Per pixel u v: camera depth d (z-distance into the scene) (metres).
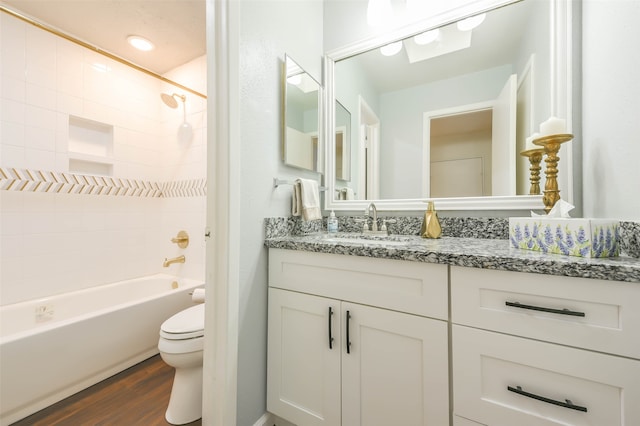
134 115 2.34
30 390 1.23
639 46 0.71
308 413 1.04
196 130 2.30
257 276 1.14
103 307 2.04
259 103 1.18
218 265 0.99
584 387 0.63
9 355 1.17
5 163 1.66
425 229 1.29
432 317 0.82
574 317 0.65
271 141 1.26
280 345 1.13
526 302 0.70
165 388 1.47
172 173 2.46
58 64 1.89
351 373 0.95
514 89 1.25
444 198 1.39
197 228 2.28
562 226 0.75
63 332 1.33
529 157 1.20
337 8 1.70
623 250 0.74
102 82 2.13
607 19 0.88
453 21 1.38
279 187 1.31
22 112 1.72
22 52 1.72
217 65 1.00
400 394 0.87
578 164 1.09
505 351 0.71
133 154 2.33
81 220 2.01
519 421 0.70
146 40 2.03
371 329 0.92
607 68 0.88
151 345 1.75
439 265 0.81
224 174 0.99
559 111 1.11
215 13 1.00
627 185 0.76
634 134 0.73
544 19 1.19
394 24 1.52
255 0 1.16
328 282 1.01
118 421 1.23
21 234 1.72
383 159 1.56
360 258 0.95
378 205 1.55
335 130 1.70
